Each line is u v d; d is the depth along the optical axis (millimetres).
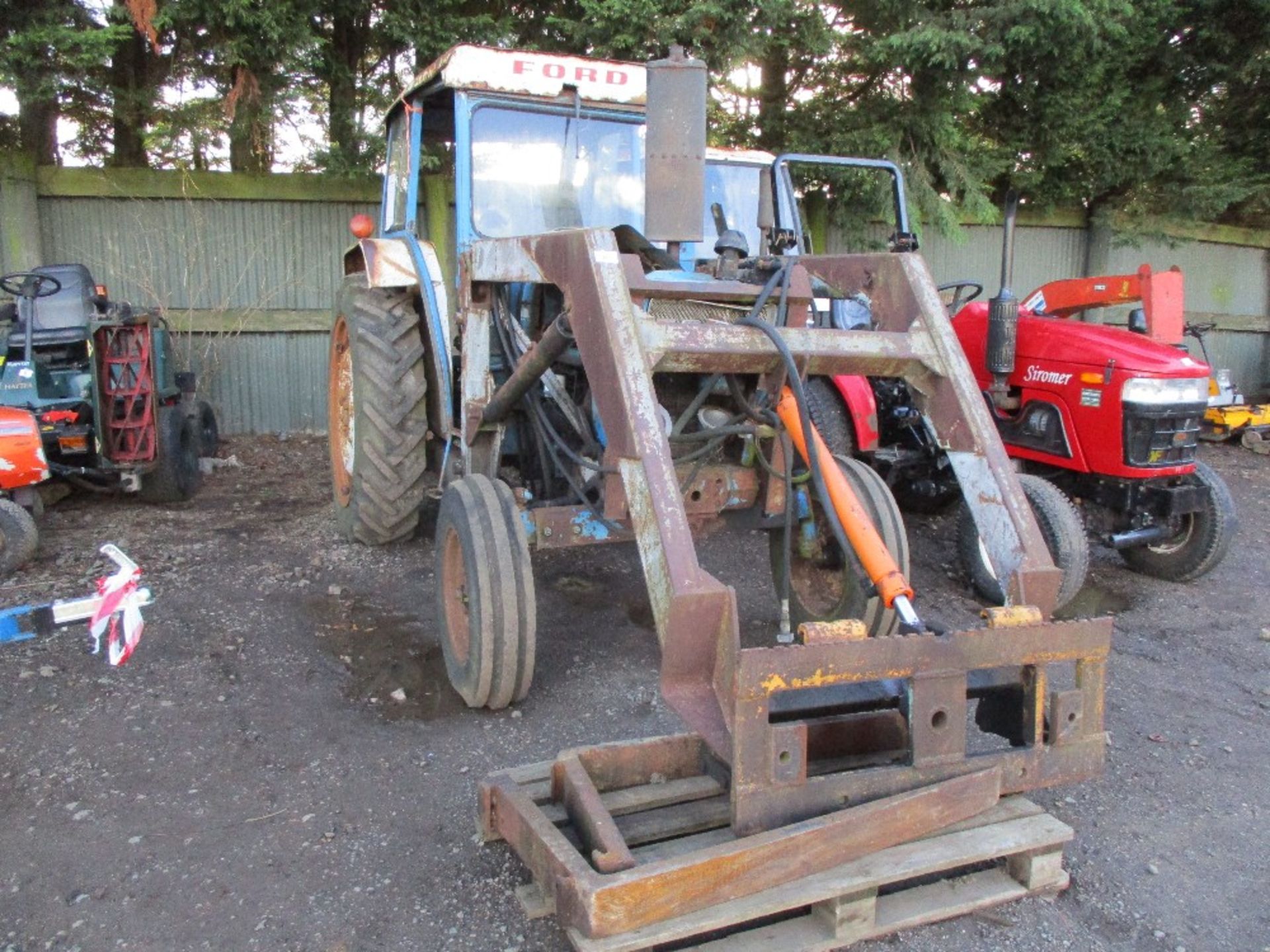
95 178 7477
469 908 2441
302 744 3244
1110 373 4777
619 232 3742
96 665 3742
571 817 2430
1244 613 4824
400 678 3760
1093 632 2479
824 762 2654
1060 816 2939
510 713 3479
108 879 2533
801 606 3889
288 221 7922
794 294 3012
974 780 2344
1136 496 4980
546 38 7668
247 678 3697
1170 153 8961
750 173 5281
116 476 6094
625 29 6793
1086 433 4906
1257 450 9102
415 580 4773
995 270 9648
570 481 3623
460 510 3398
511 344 3949
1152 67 9188
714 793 2588
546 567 5098
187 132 7547
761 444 3377
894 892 2443
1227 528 5039
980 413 2902
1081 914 2479
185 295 7809
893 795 2299
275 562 5004
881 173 7535
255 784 2994
